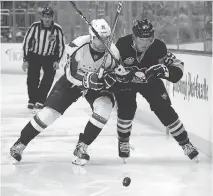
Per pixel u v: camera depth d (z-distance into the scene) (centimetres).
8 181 884
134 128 1391
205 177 908
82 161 971
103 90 967
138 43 921
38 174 928
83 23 2689
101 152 1101
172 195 805
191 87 1159
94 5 2508
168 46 1538
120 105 993
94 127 951
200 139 1116
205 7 1255
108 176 914
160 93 989
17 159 988
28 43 1619
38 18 2897
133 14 1844
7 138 1241
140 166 987
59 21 2791
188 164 1003
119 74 914
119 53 942
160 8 1606
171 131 1005
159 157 1061
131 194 809
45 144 1176
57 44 1617
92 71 934
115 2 2123
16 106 1764
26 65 1645
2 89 2220
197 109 1125
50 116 974
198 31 1287
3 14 2925
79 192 820
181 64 975
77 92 973
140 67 966
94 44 912
